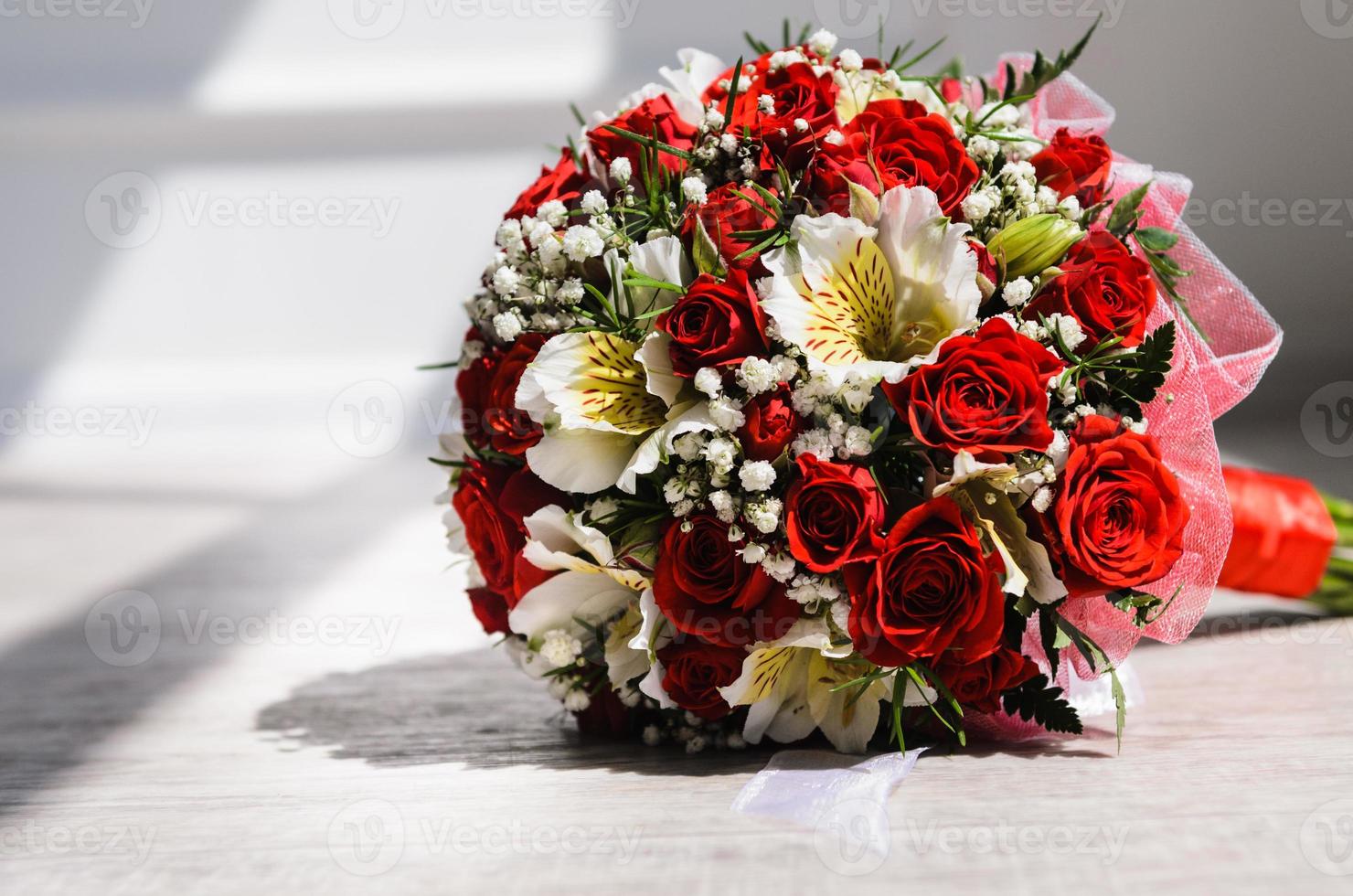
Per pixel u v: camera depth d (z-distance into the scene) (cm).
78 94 254
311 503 195
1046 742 85
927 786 81
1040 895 73
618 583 82
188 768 88
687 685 81
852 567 78
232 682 102
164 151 258
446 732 91
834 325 78
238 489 209
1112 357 80
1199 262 90
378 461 238
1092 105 92
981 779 81
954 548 77
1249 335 90
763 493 78
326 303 259
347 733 92
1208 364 86
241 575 142
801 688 82
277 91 253
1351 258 191
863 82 85
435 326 260
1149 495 78
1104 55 200
